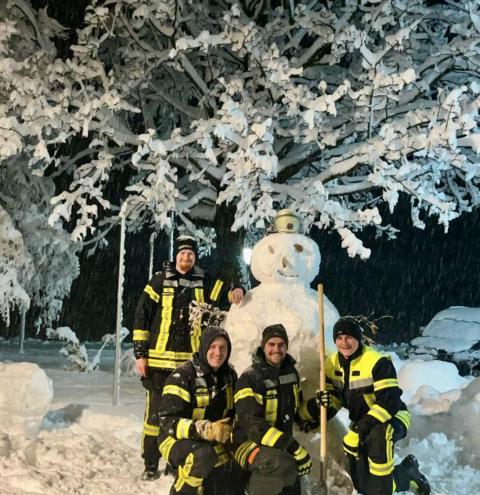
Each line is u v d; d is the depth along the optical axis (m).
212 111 12.78
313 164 13.91
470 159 13.22
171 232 13.76
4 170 13.79
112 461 5.58
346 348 4.65
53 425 6.40
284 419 4.57
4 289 12.17
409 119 10.94
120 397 8.79
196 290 5.54
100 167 11.41
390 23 12.64
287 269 5.30
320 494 4.67
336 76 13.62
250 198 10.34
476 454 5.70
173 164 13.85
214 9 13.64
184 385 4.55
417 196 10.75
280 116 11.87
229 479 4.69
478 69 12.29
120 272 8.19
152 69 13.56
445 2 13.82
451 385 7.97
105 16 11.98
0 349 16.64
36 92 11.00
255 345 5.09
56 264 14.23
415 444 5.84
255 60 11.25
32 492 4.99
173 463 4.45
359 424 4.51
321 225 11.14
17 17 12.94
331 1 13.41
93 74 11.80
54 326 24.61
